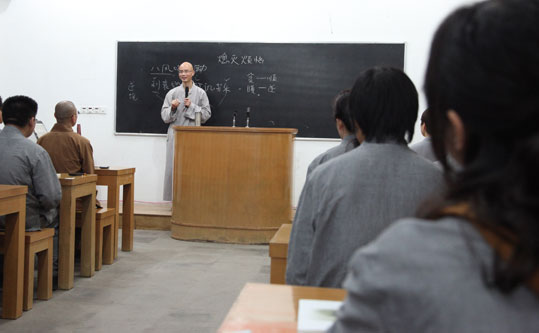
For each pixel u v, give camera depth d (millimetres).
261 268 4219
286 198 5062
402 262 465
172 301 3336
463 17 514
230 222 5062
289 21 6285
